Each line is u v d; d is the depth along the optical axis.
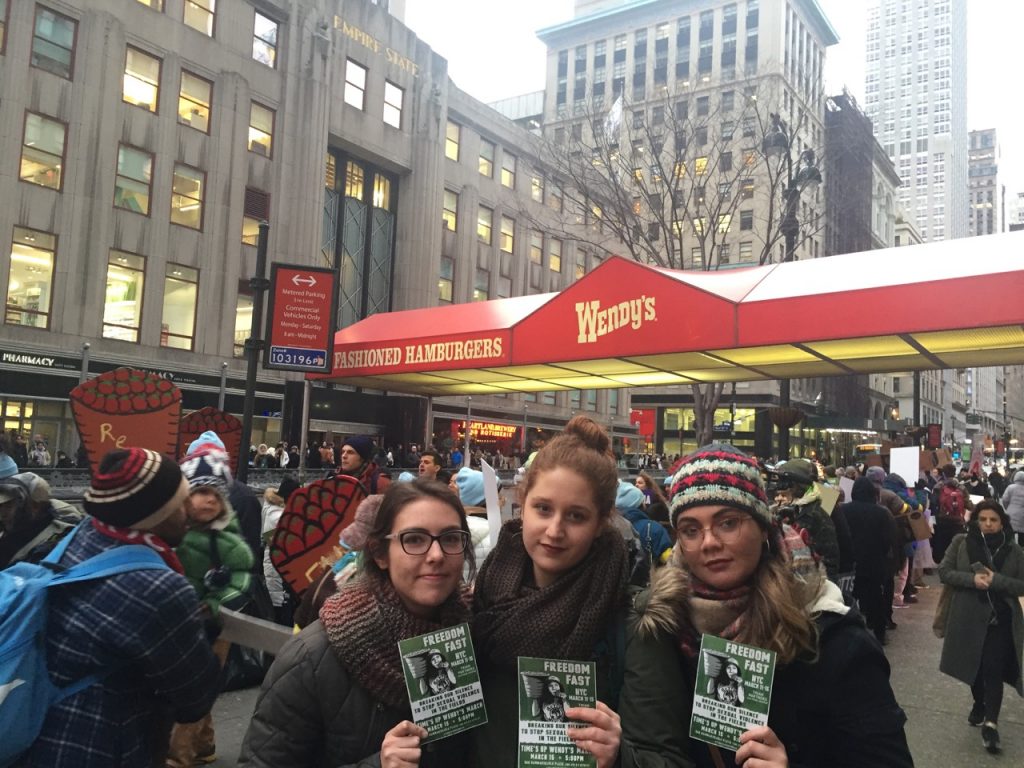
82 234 22.78
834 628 1.65
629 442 50.72
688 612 1.74
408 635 1.73
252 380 7.92
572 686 1.59
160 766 2.25
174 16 25.45
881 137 170.38
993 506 5.05
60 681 1.96
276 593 5.41
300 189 29.12
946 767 4.52
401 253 34.91
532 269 42.12
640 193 20.19
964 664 4.96
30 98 21.88
